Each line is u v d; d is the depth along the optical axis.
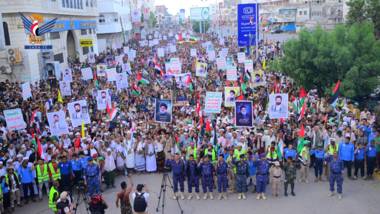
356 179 13.06
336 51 19.03
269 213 10.88
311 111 18.55
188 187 12.03
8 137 15.25
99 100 19.31
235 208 11.29
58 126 14.55
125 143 14.20
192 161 11.86
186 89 25.28
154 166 14.23
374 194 11.78
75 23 45.06
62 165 12.16
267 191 12.49
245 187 12.06
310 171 14.13
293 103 19.17
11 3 30.78
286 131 14.44
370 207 10.95
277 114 14.98
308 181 13.10
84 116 15.83
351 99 21.05
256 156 12.00
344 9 47.38
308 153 13.05
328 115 17.55
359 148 12.82
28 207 11.95
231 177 12.51
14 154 13.57
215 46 60.81
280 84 25.62
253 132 14.30
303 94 18.36
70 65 43.50
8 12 30.84
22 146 13.88
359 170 14.07
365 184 12.61
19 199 11.92
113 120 17.16
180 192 12.59
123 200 9.79
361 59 19.25
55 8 38.06
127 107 21.09
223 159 11.80
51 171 12.17
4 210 11.45
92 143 13.23
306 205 11.28
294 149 14.02
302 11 84.62
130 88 26.33
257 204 11.52
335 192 12.12
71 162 12.59
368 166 12.77
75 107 15.62
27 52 32.12
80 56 49.28
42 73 34.91
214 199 12.02
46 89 26.52
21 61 31.92
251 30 42.28
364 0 32.28
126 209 9.81
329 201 11.48
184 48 60.19
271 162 13.01
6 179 11.32
